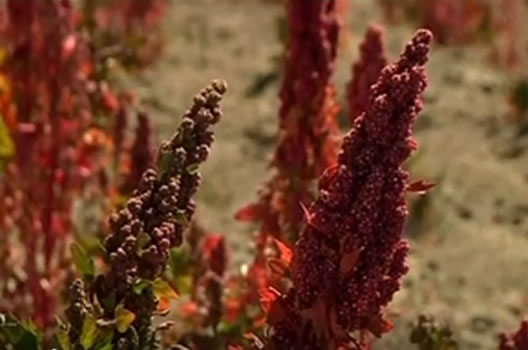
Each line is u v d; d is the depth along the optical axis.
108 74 10.28
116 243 5.39
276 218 8.05
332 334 5.33
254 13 18.27
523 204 13.23
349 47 16.75
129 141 10.64
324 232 5.24
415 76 5.14
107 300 5.37
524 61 16.66
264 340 5.57
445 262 11.97
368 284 5.26
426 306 11.06
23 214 9.20
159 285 5.38
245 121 14.83
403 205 5.22
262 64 16.38
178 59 16.39
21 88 9.03
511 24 16.58
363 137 5.21
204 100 5.38
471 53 17.02
